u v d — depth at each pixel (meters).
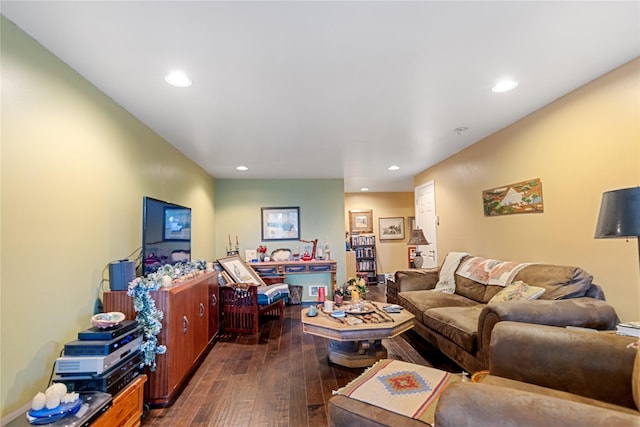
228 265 4.47
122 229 2.55
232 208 5.80
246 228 5.81
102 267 2.28
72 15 1.50
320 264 5.44
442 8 1.52
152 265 2.61
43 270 1.73
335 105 2.64
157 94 2.36
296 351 3.33
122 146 2.57
